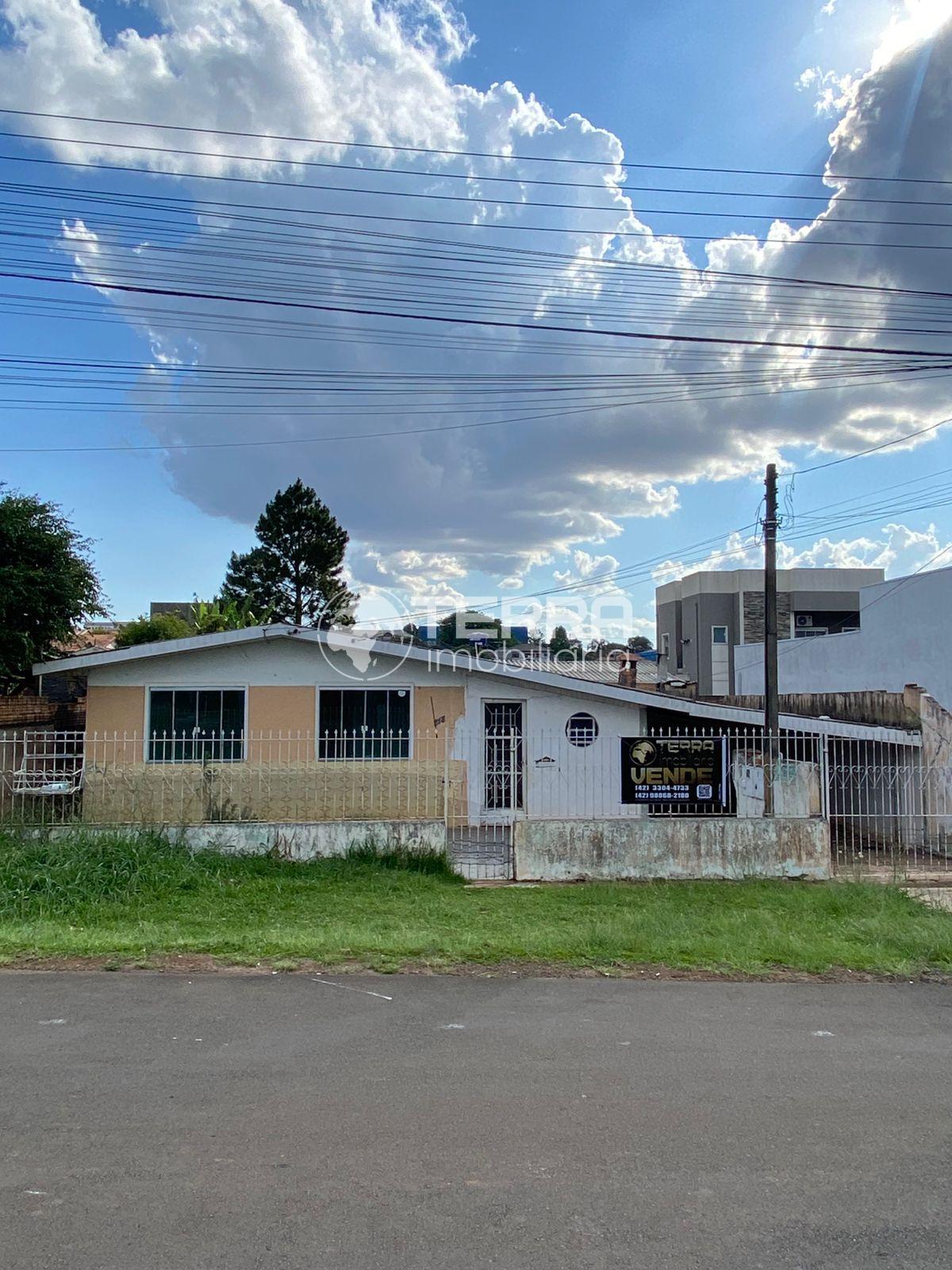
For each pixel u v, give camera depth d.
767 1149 3.75
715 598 38.69
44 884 8.79
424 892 9.84
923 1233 3.14
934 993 6.29
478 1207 3.25
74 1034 5.11
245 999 5.83
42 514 16.61
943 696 16.97
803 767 12.46
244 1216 3.17
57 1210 3.20
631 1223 3.17
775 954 7.19
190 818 13.12
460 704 14.54
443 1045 5.00
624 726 14.81
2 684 17.36
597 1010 5.74
